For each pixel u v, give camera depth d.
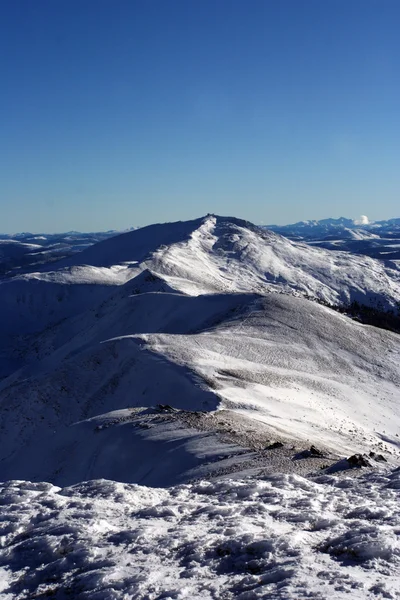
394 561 7.95
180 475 20.39
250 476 16.94
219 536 9.60
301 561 8.06
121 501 12.54
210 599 7.27
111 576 8.24
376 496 12.83
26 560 9.49
